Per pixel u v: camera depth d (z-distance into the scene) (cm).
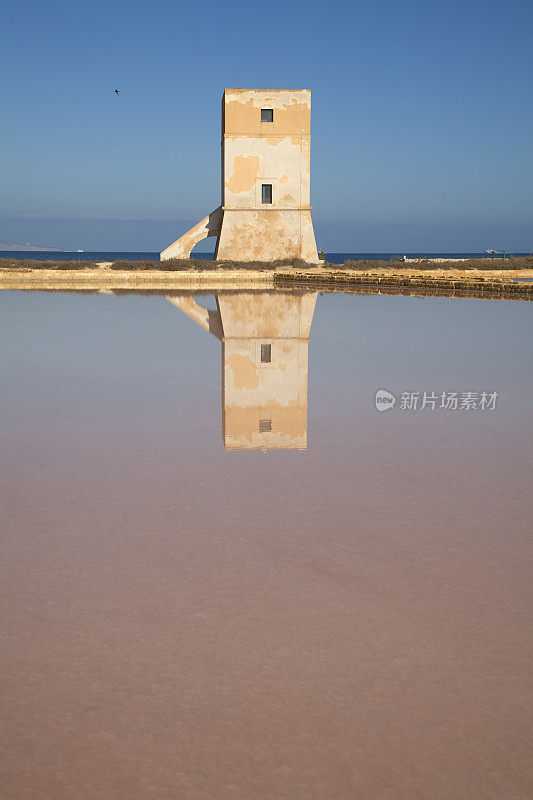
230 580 272
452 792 164
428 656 219
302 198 4500
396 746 179
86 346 1037
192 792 164
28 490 385
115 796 162
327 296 2295
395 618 243
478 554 298
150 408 607
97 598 257
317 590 264
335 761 173
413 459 450
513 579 274
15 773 170
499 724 187
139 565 286
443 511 352
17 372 804
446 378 766
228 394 673
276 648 223
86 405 620
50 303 1950
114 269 3875
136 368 834
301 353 974
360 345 1067
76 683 204
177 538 315
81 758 174
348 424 550
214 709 193
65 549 302
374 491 384
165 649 222
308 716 190
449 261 4634
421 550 303
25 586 267
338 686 203
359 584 269
